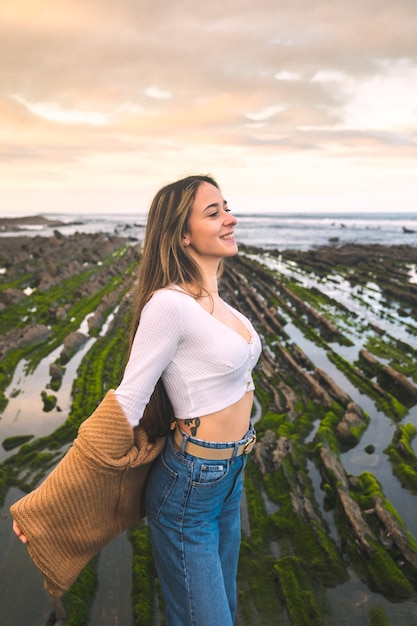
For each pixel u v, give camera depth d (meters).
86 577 3.53
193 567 1.99
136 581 3.52
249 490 4.81
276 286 19.88
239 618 3.20
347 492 4.60
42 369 9.05
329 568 3.67
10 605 3.32
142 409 1.90
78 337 10.78
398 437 6.23
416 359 10.06
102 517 2.04
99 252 34.09
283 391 7.75
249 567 3.72
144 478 2.16
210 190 2.09
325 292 18.73
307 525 4.17
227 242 2.11
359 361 9.95
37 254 32.84
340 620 3.19
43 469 5.31
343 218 195.12
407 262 29.95
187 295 1.98
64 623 3.13
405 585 3.46
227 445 1.99
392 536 4.00
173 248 2.04
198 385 1.95
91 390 7.83
